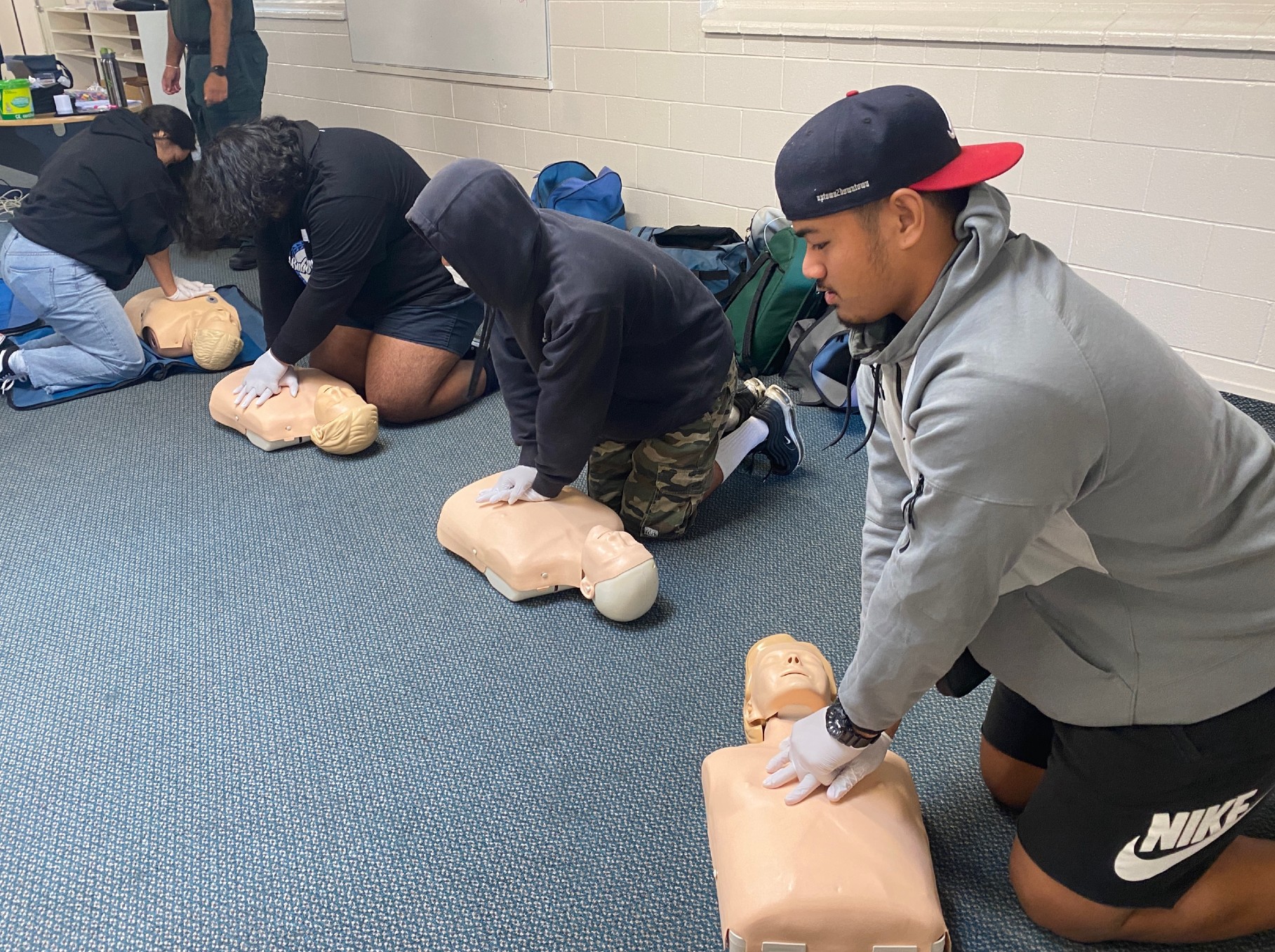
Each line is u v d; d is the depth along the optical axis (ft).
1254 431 3.30
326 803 5.01
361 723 5.53
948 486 2.87
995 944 4.21
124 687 5.81
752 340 9.58
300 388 8.62
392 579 6.75
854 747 3.76
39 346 10.17
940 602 3.08
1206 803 3.50
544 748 5.34
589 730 5.45
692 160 11.27
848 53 9.61
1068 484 2.89
